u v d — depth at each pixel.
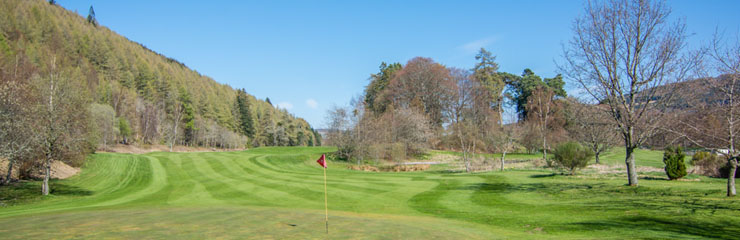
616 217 13.59
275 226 11.86
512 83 83.06
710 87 16.02
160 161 42.56
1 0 108.44
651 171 33.50
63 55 105.81
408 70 70.38
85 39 120.75
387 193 23.78
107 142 67.12
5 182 28.81
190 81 152.50
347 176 34.41
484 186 25.66
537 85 73.75
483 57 77.69
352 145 55.66
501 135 47.19
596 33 20.45
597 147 45.62
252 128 130.50
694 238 9.89
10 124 24.11
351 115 58.47
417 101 67.62
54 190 27.75
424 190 24.80
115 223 12.15
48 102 25.70
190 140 106.75
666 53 18.73
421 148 60.56
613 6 19.97
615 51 20.16
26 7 117.38
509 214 15.61
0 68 54.22
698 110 17.19
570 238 10.58
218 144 119.06
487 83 74.19
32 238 9.53
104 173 35.62
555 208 16.50
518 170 38.59
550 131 60.09
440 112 72.56
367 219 13.98
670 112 19.03
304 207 19.08
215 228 11.33
